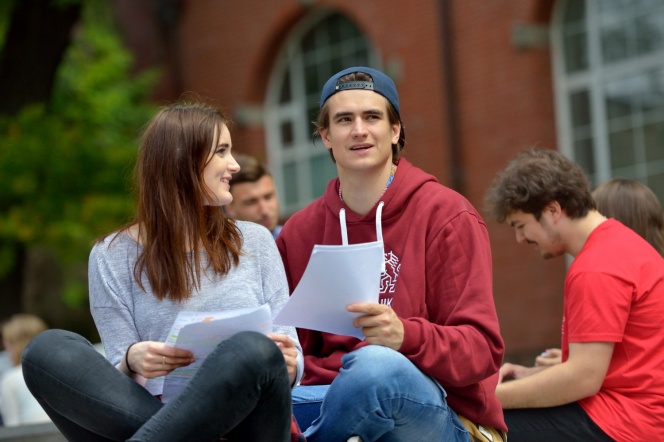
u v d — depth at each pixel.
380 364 4.59
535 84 16.88
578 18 16.95
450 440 4.94
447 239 5.11
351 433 4.71
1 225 16.73
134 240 5.05
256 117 20.62
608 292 5.74
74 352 4.62
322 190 20.23
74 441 4.89
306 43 20.25
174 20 21.48
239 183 8.16
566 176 6.04
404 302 5.12
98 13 20.34
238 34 20.62
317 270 4.39
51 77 17.92
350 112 5.21
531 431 5.91
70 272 20.62
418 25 18.00
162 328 4.89
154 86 21.05
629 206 6.75
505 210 6.18
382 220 5.32
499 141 17.14
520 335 16.86
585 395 5.79
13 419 9.95
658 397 5.78
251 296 4.98
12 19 17.41
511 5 17.02
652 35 16.25
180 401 4.28
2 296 17.44
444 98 17.70
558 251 6.16
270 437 4.49
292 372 4.68
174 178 4.92
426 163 17.97
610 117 16.66
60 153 17.31
